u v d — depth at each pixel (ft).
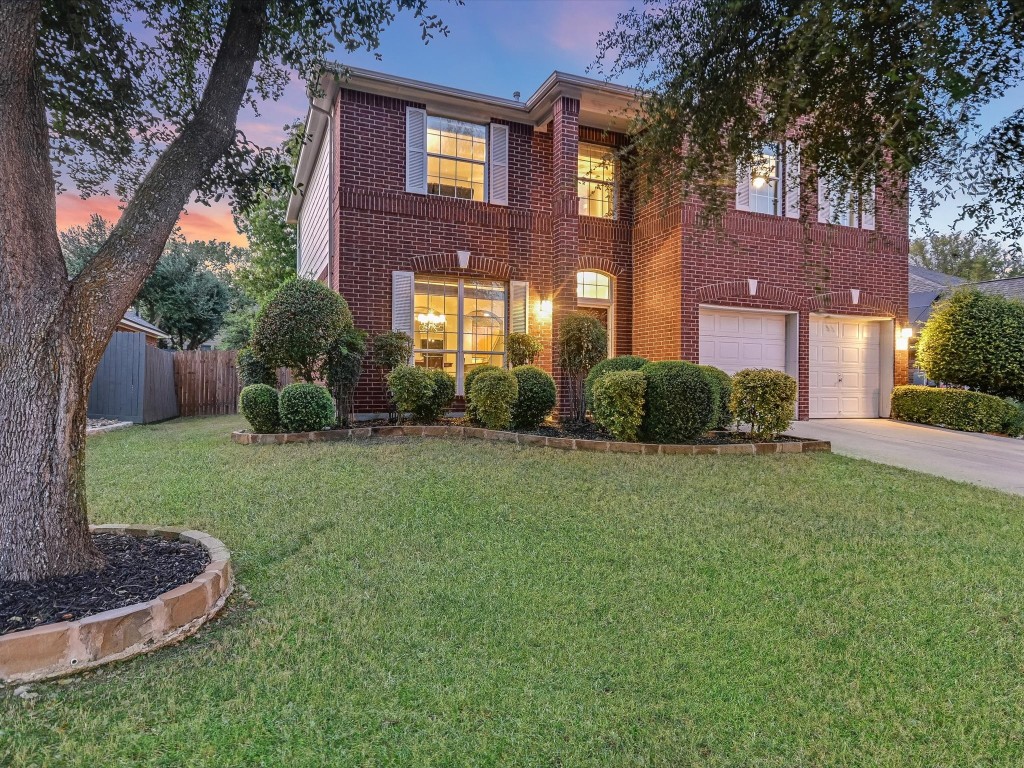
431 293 33.94
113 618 8.14
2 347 9.28
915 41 10.66
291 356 27.07
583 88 32.65
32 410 9.38
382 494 16.46
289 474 18.69
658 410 23.62
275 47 15.69
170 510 15.05
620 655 8.49
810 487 18.15
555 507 15.49
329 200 34.68
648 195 17.15
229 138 11.76
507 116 34.81
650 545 12.91
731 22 12.23
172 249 81.20
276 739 6.59
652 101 14.96
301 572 11.30
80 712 6.97
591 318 31.37
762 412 25.22
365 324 31.65
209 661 8.15
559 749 6.54
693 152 14.82
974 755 6.52
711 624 9.45
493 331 35.17
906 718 7.17
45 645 7.67
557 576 11.25
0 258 9.17
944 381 35.96
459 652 8.53
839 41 10.58
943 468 21.71
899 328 38.29
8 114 8.97
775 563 11.99
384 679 7.80
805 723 7.05
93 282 9.97
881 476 19.86
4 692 7.34
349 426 27.68
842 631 9.25
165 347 82.07
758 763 6.36
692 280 33.01
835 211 13.97
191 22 14.69
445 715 7.11
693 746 6.64
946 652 8.68
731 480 18.74
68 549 9.66
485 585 10.82
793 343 36.01
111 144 14.85
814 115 13.14
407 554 12.28
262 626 9.16
